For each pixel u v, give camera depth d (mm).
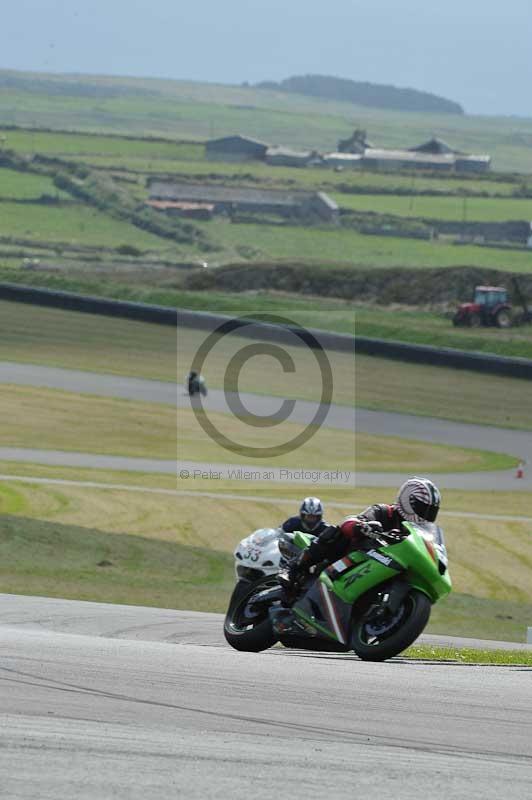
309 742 16047
